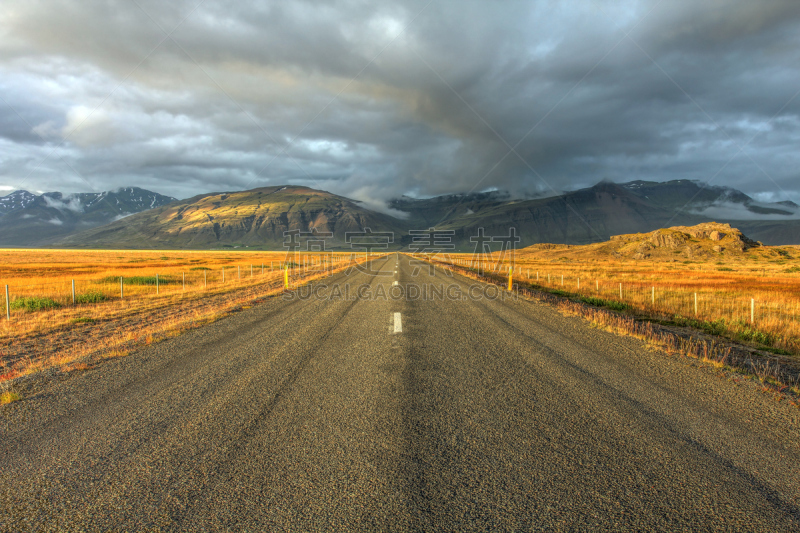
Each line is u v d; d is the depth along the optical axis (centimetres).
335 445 327
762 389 470
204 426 364
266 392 455
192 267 4506
